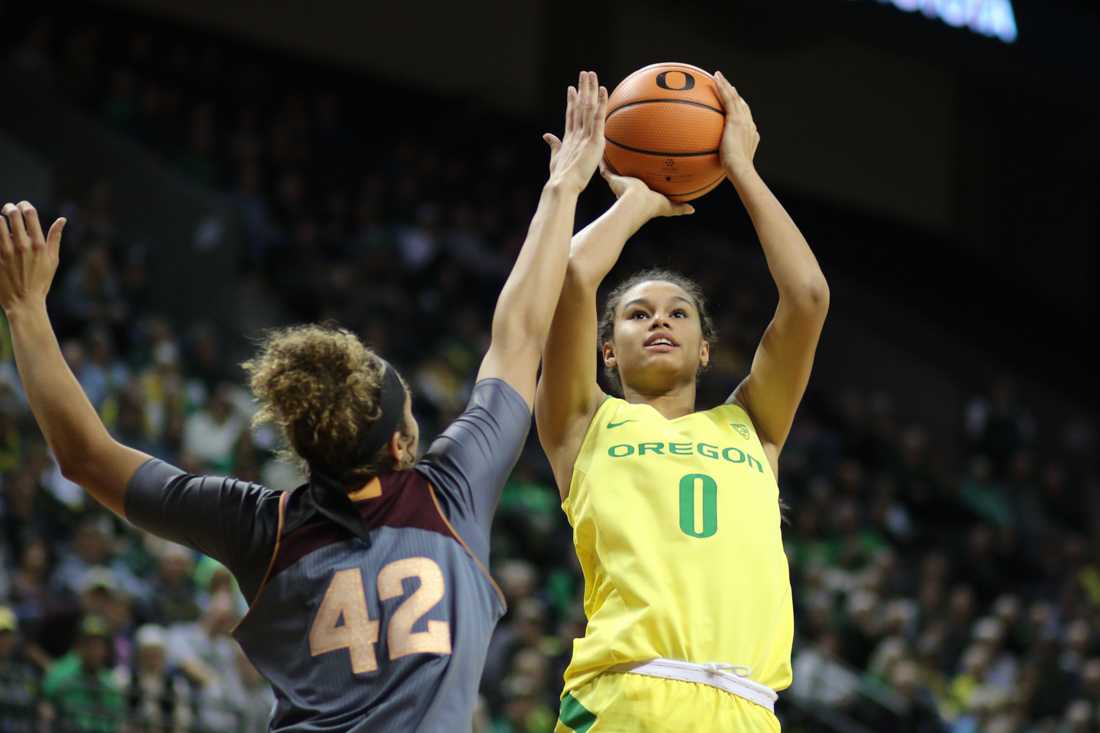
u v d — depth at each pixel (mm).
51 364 6617
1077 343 46062
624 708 7344
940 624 26172
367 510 6395
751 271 41781
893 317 43406
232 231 30703
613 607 7598
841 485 31672
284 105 38875
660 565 7566
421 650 6105
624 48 43312
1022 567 31297
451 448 6664
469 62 43750
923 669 24484
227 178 34406
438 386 29047
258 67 39844
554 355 8031
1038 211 47750
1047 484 36188
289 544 6352
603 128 7797
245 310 30062
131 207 31812
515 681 18812
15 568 18516
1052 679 24984
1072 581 30125
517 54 43750
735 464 7902
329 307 30953
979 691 23859
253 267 31625
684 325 8422
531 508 25750
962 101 48562
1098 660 27250
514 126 42156
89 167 32250
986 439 37750
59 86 33500
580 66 43094
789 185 44938
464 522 6484
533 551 24562
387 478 6504
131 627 17734
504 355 7004
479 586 6391
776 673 7641
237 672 17125
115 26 37750
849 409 36219
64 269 28047
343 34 41719
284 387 6379
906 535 31016
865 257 44750
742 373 35219
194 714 15953
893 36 34969
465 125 41344
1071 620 29203
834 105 46125
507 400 6852
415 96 42031
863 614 24141
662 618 7398
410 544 6336
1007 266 47594
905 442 34625
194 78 37250
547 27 43562
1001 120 48156
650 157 8398
